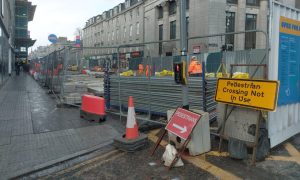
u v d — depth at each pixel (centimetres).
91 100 820
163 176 454
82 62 1516
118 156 541
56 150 562
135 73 1225
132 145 557
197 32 3303
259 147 515
